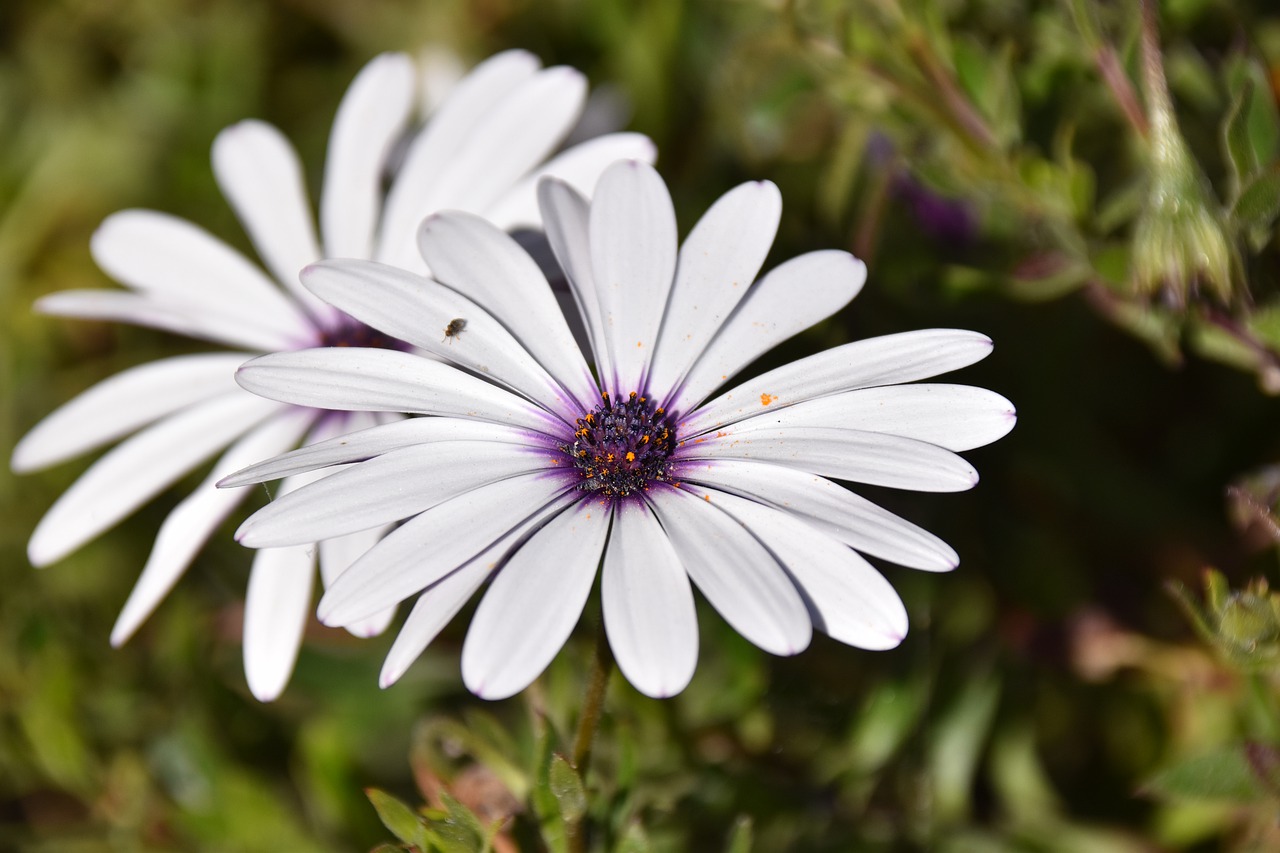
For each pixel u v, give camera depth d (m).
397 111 0.29
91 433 0.28
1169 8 0.30
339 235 0.29
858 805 0.30
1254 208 0.27
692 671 0.24
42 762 0.31
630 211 0.26
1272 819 0.27
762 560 0.25
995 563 0.31
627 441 0.26
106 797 0.31
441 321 0.26
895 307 0.31
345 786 0.30
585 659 0.29
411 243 0.28
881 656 0.30
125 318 0.28
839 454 0.25
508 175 0.28
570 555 0.25
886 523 0.25
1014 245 0.31
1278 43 0.31
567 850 0.25
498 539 0.25
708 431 0.26
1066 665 0.31
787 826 0.29
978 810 0.31
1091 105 0.31
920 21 0.30
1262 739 0.28
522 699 0.30
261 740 0.31
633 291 0.26
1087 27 0.29
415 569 0.25
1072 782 0.31
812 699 0.30
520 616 0.24
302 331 0.29
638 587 0.25
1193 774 0.27
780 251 0.31
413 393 0.26
